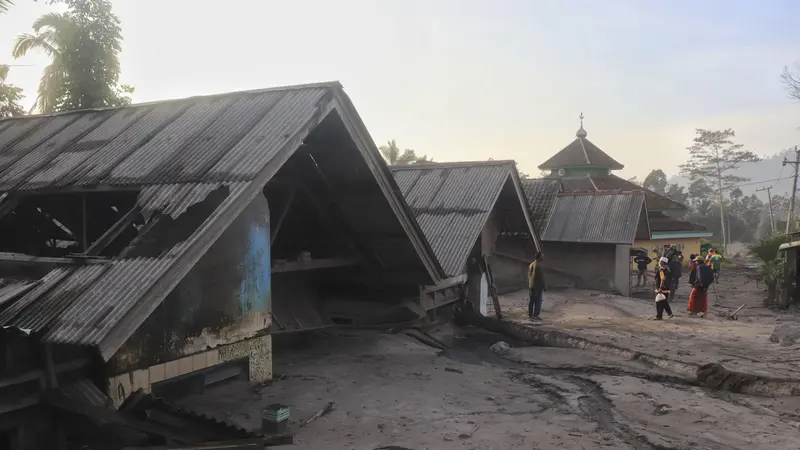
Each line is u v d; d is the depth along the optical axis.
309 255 10.09
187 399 6.20
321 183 9.72
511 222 17.98
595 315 17.34
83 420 4.75
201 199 5.79
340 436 5.61
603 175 42.84
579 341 11.55
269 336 7.51
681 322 15.02
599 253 24.42
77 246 7.74
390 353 9.69
